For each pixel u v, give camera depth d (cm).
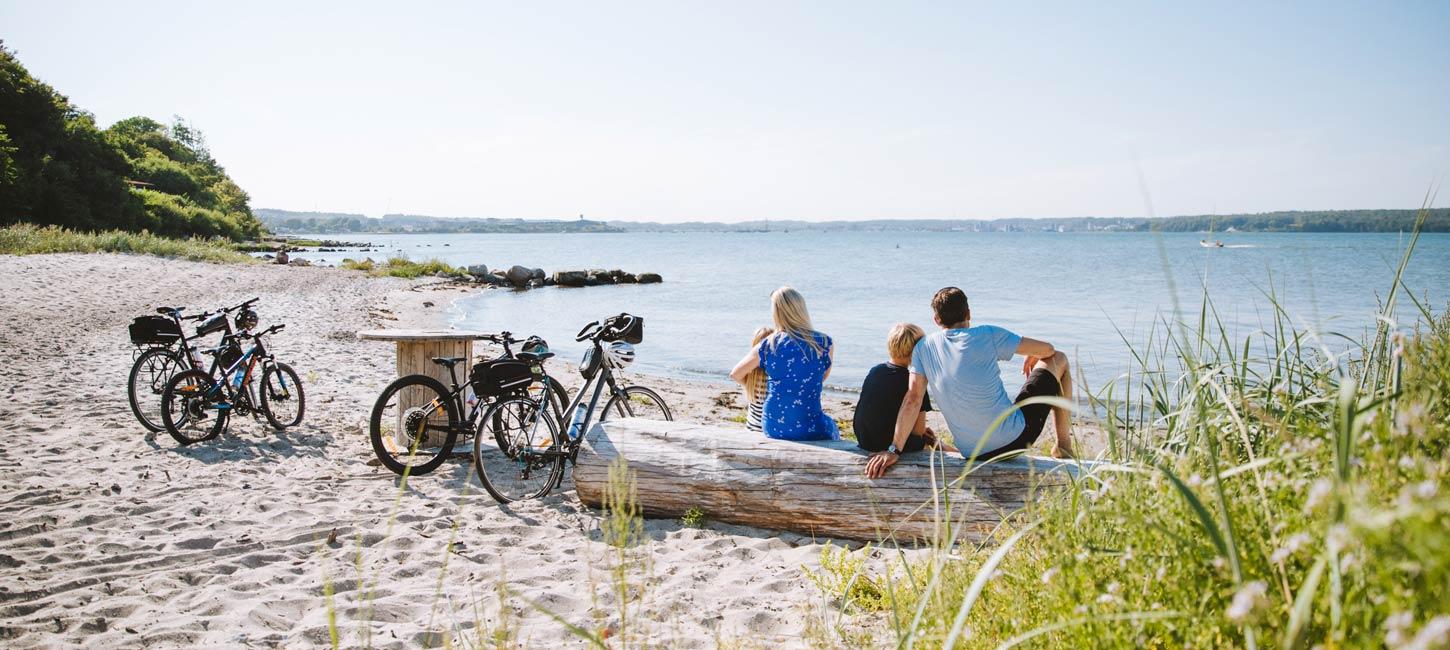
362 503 569
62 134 5253
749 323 2484
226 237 7094
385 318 2159
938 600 279
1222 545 178
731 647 345
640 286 4153
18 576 424
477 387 590
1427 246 10094
